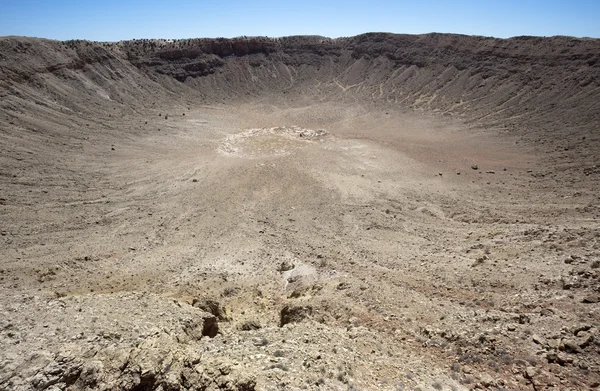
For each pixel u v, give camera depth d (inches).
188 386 373.1
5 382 348.2
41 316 539.5
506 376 478.0
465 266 954.7
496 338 556.1
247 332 601.9
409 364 508.4
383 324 664.4
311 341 546.3
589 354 487.5
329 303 763.4
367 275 981.2
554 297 669.9
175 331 519.2
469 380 470.3
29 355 391.5
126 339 460.4
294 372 433.4
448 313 683.4
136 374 364.5
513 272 845.2
